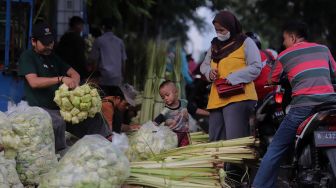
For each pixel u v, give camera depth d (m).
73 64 10.08
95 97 6.60
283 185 6.94
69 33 10.21
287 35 6.68
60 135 6.53
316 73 6.30
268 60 8.13
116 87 8.10
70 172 5.53
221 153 6.80
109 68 10.55
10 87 7.38
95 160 5.58
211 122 7.55
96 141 5.70
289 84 6.86
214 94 7.44
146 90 9.40
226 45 7.32
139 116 9.49
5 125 5.76
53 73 7.04
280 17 25.78
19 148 5.89
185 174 6.21
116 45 10.66
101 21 12.26
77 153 5.61
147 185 6.05
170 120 7.55
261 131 7.25
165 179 6.11
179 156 6.60
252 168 7.17
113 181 5.61
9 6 7.46
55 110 6.91
